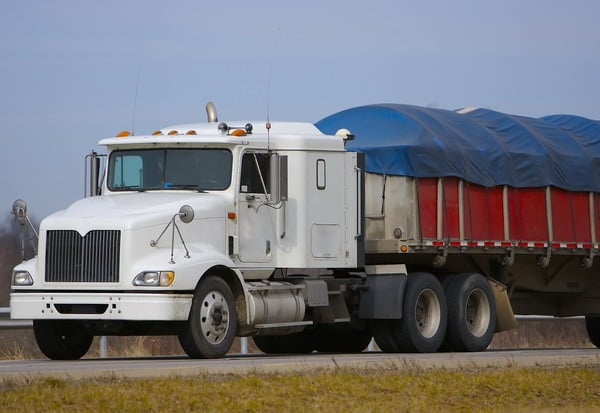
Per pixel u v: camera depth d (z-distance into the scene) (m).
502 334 80.69
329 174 49.91
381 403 31.77
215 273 45.59
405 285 51.75
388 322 52.22
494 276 58.09
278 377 35.03
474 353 51.75
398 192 53.59
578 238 59.69
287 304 47.62
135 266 43.06
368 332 58.69
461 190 54.53
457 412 31.14
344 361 42.16
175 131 48.50
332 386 33.78
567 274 61.94
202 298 44.03
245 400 30.84
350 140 53.72
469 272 56.62
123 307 42.72
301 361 41.97
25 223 46.41
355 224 50.72
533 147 58.12
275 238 48.03
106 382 33.31
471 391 34.88
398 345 52.16
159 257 43.47
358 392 33.19
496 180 56.03
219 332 44.59
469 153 55.03
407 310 51.62
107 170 48.06
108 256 43.25
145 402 29.70
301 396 32.25
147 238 43.47
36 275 44.00
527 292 61.66
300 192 48.88
